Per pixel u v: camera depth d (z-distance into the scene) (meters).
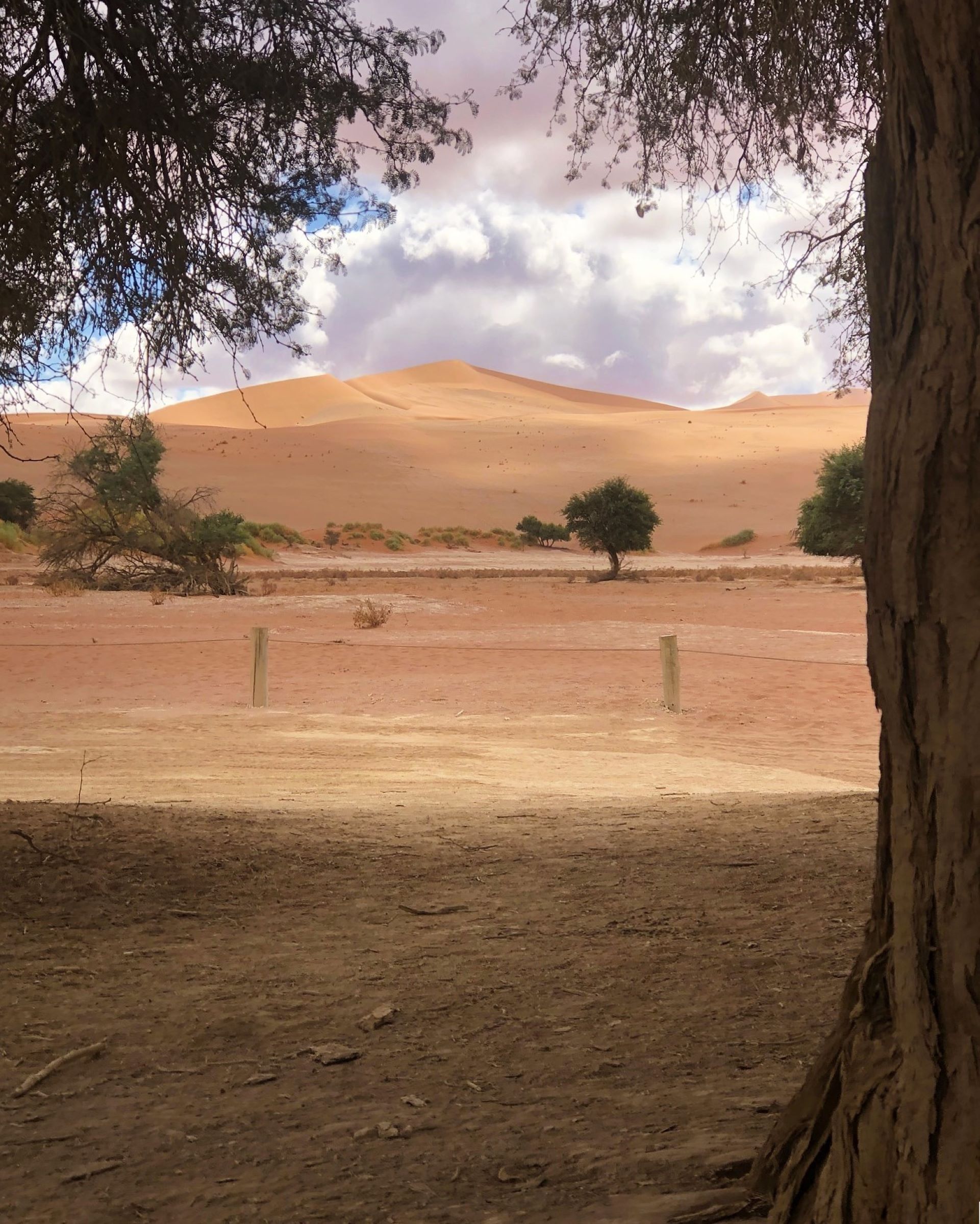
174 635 26.62
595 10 6.28
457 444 169.25
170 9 6.11
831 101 6.29
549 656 23.05
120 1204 2.58
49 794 9.12
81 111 6.07
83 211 6.40
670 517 129.12
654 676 20.22
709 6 6.07
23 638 25.66
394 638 26.86
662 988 4.00
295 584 50.44
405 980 4.23
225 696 17.83
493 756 12.77
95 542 43.66
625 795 9.79
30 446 108.44
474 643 25.94
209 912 5.24
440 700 17.69
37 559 60.66
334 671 20.83
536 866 6.02
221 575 43.31
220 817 7.34
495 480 148.12
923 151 1.84
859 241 6.42
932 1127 1.80
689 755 13.12
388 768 11.63
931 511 1.82
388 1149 2.80
